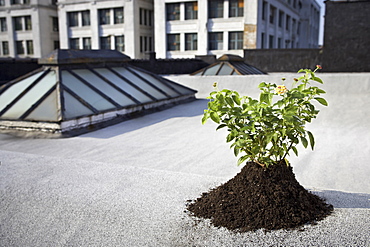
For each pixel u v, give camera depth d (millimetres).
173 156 7062
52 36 49000
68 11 44938
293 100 3771
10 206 4207
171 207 3986
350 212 3742
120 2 41844
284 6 46906
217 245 3230
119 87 11492
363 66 25625
